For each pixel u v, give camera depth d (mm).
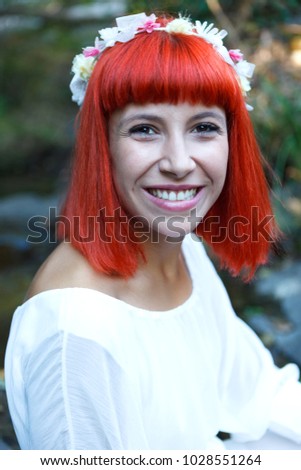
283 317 2473
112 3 3605
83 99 1228
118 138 1113
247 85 1247
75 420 1067
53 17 4359
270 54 2875
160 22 1180
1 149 5199
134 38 1104
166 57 1062
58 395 1065
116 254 1137
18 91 5707
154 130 1096
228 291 2705
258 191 1276
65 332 1062
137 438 1103
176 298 1300
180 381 1218
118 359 1086
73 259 1154
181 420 1209
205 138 1122
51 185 4730
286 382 1492
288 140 2836
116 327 1108
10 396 1146
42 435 1089
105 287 1146
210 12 2779
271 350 2270
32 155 5180
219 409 1380
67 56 5621
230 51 1215
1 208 3936
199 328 1335
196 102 1082
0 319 2709
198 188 1153
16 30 4984
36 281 1179
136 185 1122
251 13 2828
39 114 5570
